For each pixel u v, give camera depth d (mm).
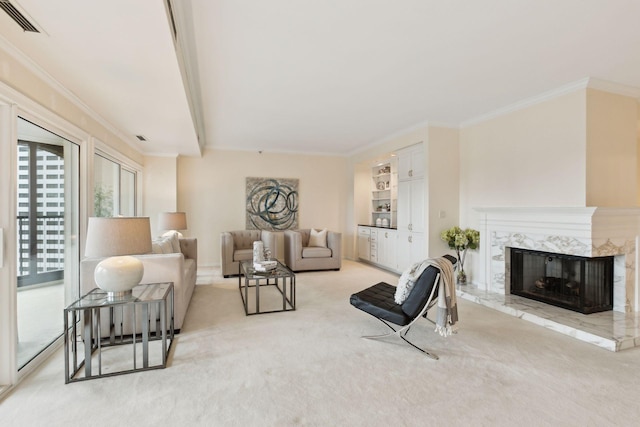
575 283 3355
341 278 5293
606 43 2494
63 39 1943
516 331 2998
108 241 2145
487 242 4254
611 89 3299
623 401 1884
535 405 1845
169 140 4789
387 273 5703
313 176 7121
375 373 2205
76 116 3014
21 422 1676
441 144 4715
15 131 2064
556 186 3467
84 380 2088
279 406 1829
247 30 2316
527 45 2527
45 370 2225
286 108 4105
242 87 3402
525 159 3805
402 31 2330
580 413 1771
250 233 6027
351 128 5090
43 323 2613
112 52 2113
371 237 6465
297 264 5672
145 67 2342
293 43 2502
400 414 1761
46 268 2662
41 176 2615
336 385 2051
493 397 1924
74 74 2453
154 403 1849
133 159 5074
